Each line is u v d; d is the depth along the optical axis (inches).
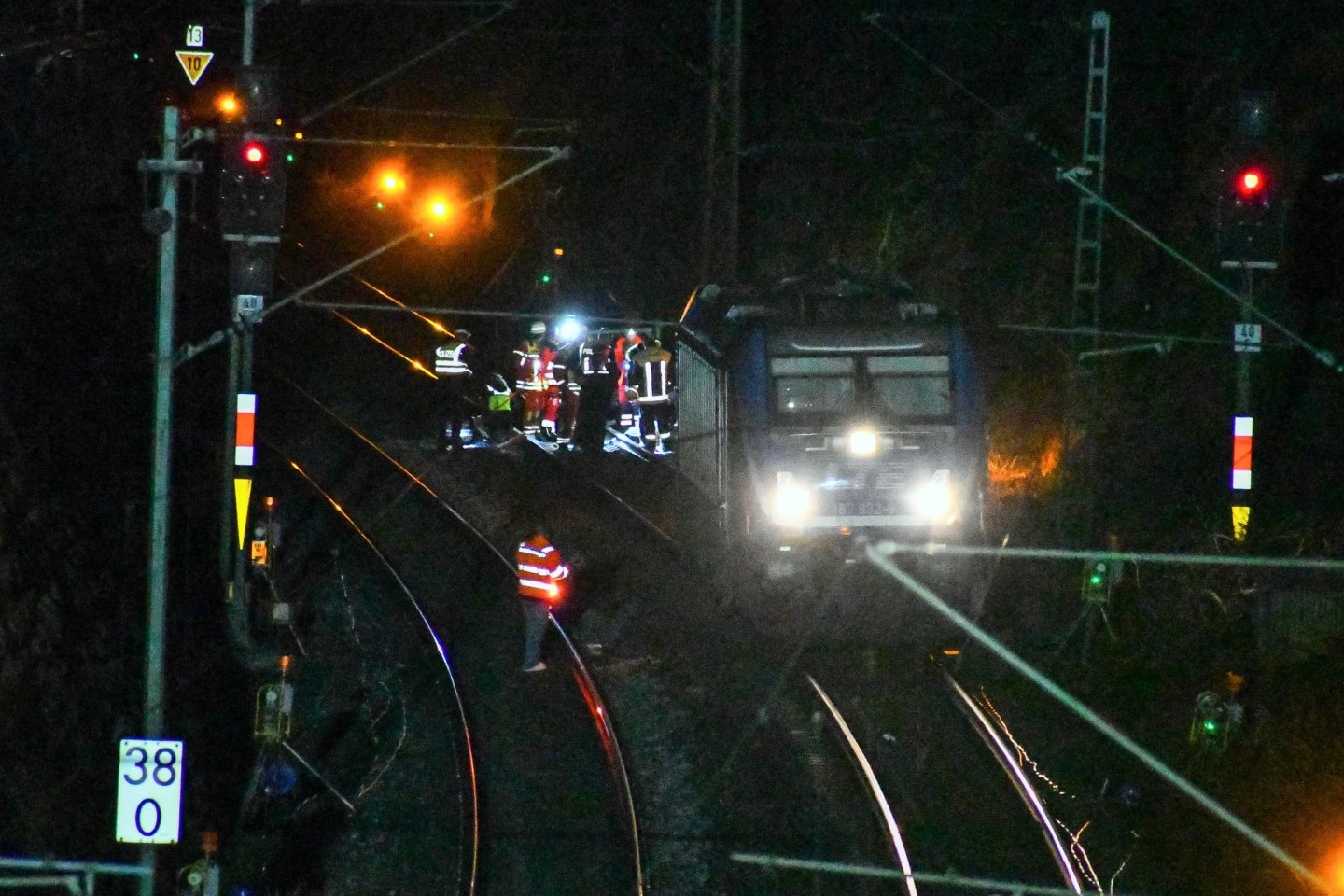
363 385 5300.2
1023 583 2950.3
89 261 2586.1
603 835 2043.6
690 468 3036.4
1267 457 2815.0
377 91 6496.1
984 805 2034.9
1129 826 1987.0
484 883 1911.9
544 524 3671.3
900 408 2544.3
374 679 2704.2
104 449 2406.5
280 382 5226.4
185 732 2273.6
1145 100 3437.5
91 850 1814.7
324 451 4429.1
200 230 3966.5
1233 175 2121.1
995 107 3818.9
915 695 2444.6
